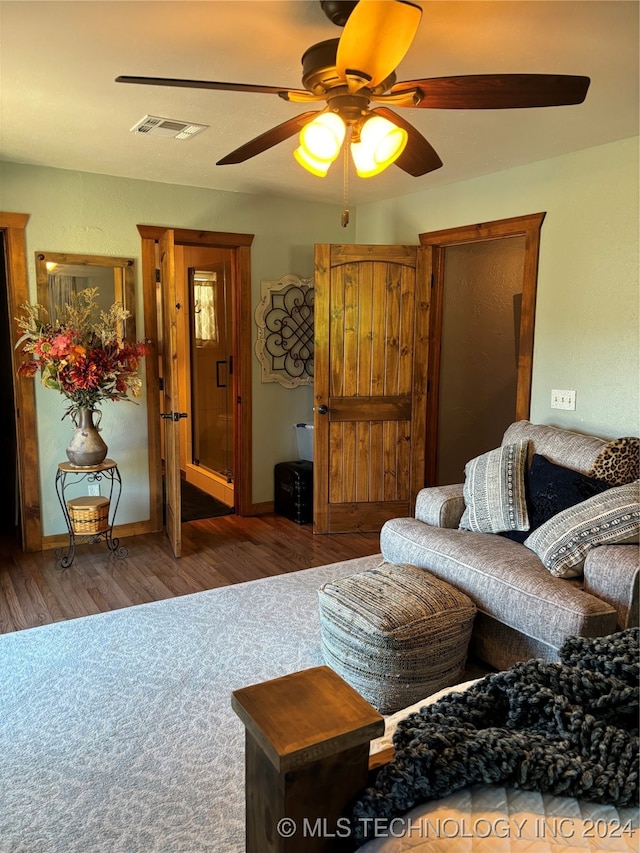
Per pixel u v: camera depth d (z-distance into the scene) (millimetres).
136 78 1802
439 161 2480
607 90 2604
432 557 2906
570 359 3697
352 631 2430
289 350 5180
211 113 2922
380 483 4699
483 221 4184
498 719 1144
